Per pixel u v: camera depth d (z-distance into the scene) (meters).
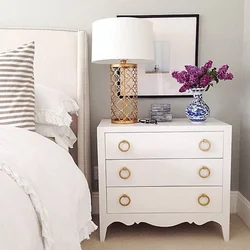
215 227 2.14
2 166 0.98
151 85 2.32
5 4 2.26
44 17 2.28
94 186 2.42
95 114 2.37
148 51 1.93
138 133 1.87
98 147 1.88
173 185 1.90
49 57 2.18
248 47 2.19
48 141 1.45
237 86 2.34
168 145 1.88
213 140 1.87
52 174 1.17
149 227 2.15
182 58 2.29
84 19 2.29
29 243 0.85
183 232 2.07
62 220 1.06
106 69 2.33
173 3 2.27
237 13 2.28
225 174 1.89
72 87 2.20
